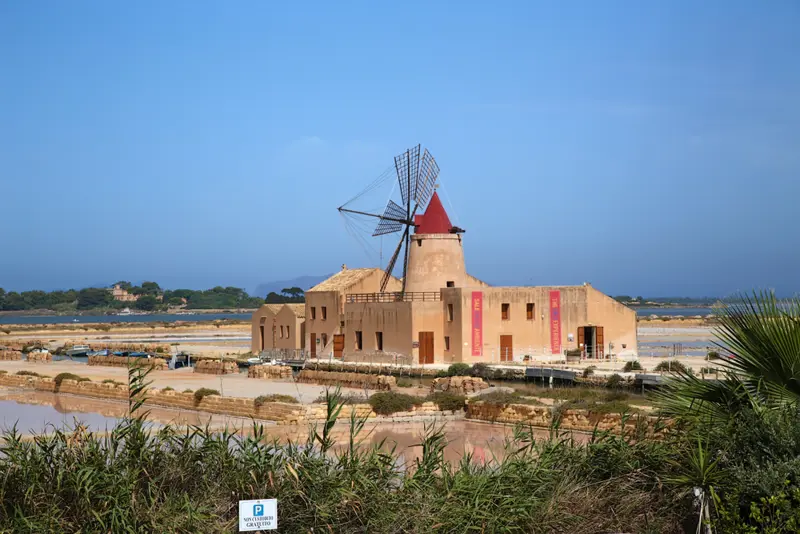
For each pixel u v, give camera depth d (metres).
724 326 16.38
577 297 62.31
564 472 18.28
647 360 61.62
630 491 17.66
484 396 40.78
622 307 63.38
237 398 42.47
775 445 15.57
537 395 42.94
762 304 16.06
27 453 17.06
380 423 38.25
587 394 42.53
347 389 50.47
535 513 16.92
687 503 16.97
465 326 59.91
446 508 16.53
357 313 66.06
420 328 61.22
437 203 66.88
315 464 16.78
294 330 72.75
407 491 16.94
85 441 17.73
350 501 16.23
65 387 54.56
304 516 16.06
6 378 59.44
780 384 15.86
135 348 89.94
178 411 44.47
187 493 16.44
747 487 15.35
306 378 55.44
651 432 19.91
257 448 17.47
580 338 62.41
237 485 16.52
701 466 15.77
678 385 17.34
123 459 16.97
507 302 61.00
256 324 78.12
